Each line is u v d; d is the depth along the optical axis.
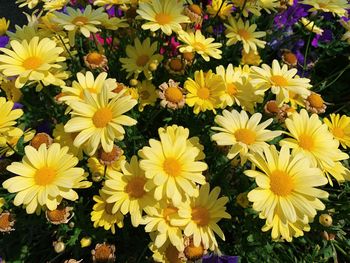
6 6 0.67
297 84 0.31
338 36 0.51
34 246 0.34
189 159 0.25
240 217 0.33
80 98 0.29
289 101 0.35
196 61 0.41
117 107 0.26
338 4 0.39
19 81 0.29
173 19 0.34
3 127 0.27
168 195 0.24
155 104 0.37
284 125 0.32
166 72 0.38
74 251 0.31
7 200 0.31
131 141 0.34
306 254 0.34
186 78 0.37
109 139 0.25
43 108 0.37
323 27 0.53
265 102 0.34
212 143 0.34
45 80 0.30
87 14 0.34
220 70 0.33
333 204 0.33
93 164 0.29
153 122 0.38
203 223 0.26
